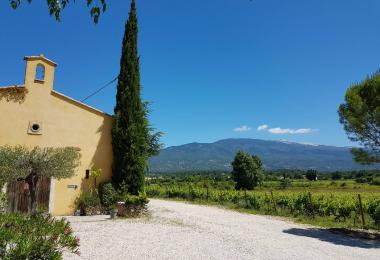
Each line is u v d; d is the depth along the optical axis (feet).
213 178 264.93
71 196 58.18
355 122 51.42
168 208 76.18
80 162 55.88
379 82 49.85
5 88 54.39
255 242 40.81
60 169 44.42
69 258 29.01
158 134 80.74
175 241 38.68
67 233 16.63
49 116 57.62
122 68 64.59
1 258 13.64
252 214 76.74
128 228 45.62
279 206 87.25
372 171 375.66
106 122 62.75
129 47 65.21
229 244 38.60
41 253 14.35
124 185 60.49
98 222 49.85
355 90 53.11
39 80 57.31
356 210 69.10
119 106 63.41
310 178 319.47
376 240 48.91
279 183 244.63
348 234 53.16
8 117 54.49
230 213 75.82
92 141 61.00
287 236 47.75
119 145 61.77
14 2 14.35
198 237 41.73
